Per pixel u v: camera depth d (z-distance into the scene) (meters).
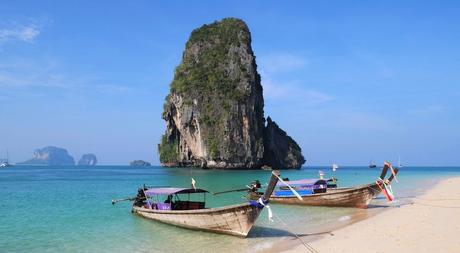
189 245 17.62
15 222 24.03
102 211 28.12
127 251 16.91
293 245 17.02
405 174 97.00
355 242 16.80
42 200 35.56
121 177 80.56
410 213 24.45
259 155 119.12
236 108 115.75
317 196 28.97
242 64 124.00
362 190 27.36
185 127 124.06
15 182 64.44
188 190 22.98
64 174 101.06
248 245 17.31
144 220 24.16
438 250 14.62
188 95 122.69
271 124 132.25
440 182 56.97
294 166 133.88
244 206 18.02
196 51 135.62
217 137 115.06
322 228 20.80
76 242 18.70
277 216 25.00
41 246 17.97
